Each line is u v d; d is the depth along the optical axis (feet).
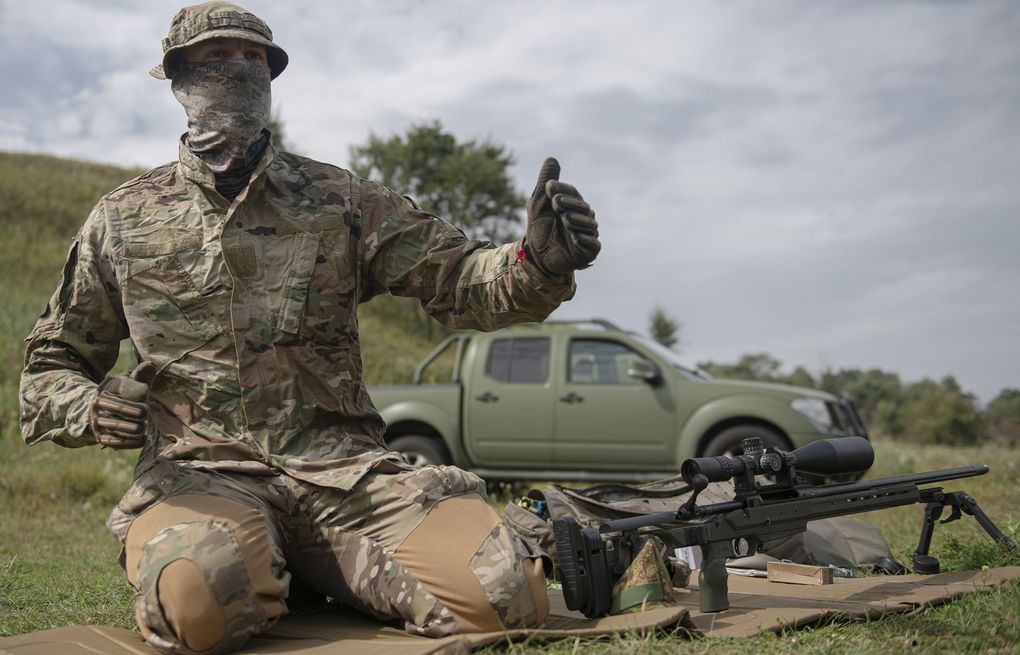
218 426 8.48
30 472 26.76
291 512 8.39
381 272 9.28
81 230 8.86
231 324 8.48
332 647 7.55
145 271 8.54
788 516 9.42
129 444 7.20
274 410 8.52
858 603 8.89
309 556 8.55
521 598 7.71
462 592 7.67
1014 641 7.60
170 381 8.56
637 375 25.76
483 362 27.32
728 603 8.79
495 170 123.24
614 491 12.64
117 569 13.78
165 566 7.25
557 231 8.02
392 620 8.43
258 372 8.48
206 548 7.29
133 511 8.12
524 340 27.32
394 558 8.00
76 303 8.66
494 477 27.02
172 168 9.15
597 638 7.54
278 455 8.45
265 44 8.72
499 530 8.01
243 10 8.79
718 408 25.30
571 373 26.71
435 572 7.78
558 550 8.48
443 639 7.30
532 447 26.61
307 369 8.66
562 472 26.55
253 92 8.66
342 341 8.96
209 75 8.55
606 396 26.20
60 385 8.15
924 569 11.07
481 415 26.94
